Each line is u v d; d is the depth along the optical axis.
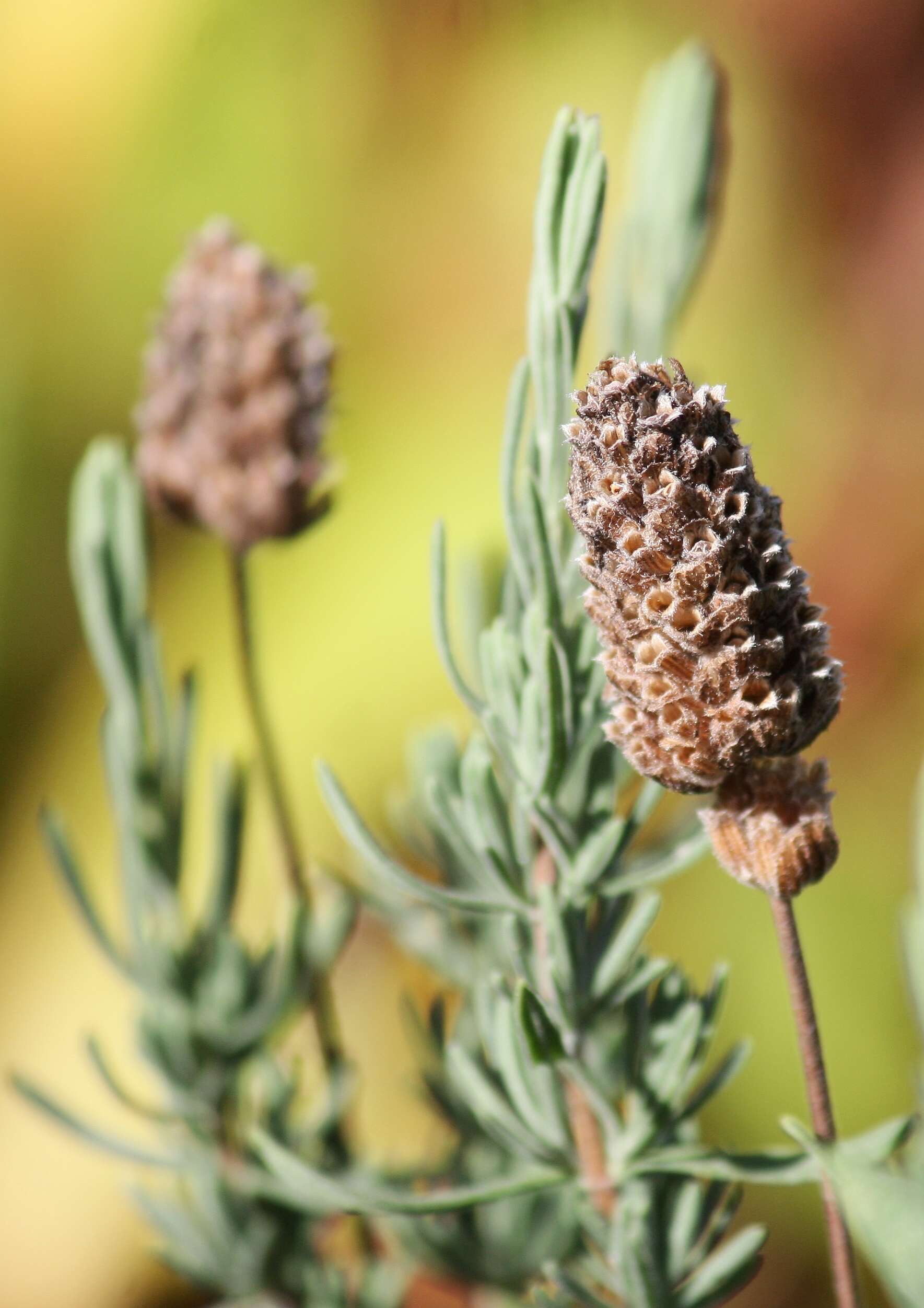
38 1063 0.72
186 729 0.32
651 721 0.26
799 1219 0.53
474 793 0.28
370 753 0.76
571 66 0.77
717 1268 0.28
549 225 0.27
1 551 0.77
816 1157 0.25
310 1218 0.31
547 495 0.27
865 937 0.66
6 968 0.75
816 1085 0.26
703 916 0.65
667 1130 0.28
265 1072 0.31
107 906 0.76
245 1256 0.31
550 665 0.27
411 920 0.32
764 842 0.26
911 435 0.74
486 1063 0.30
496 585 0.32
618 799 0.30
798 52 0.77
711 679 0.25
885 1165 0.26
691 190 0.32
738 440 0.25
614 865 0.28
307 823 0.73
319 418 0.31
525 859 0.28
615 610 0.25
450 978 0.32
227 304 0.30
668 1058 0.27
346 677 0.77
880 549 0.73
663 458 0.25
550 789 0.27
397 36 0.77
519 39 0.77
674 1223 0.28
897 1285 0.24
